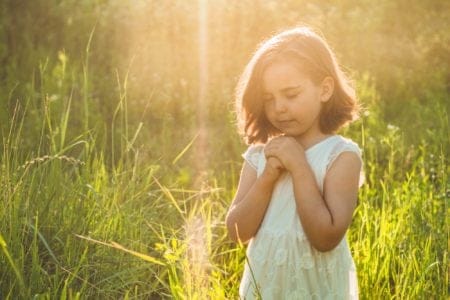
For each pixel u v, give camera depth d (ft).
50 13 29.76
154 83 25.71
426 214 14.90
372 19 31.04
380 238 13.51
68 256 13.03
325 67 10.50
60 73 24.34
